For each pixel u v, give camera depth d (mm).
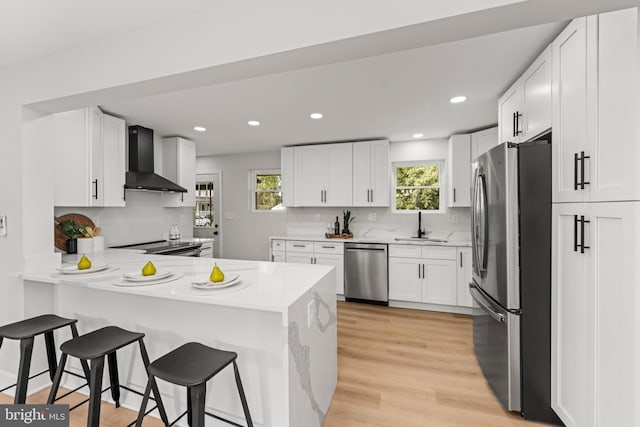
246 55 1351
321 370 1743
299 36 1259
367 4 1152
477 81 2303
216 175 5426
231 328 1646
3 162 2012
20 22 1491
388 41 1210
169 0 1347
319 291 1723
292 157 4547
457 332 3059
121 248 3344
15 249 1990
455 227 4125
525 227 1744
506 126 2459
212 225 5469
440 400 1963
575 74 1470
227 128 3625
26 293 1993
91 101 1884
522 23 1087
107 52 1657
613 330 1225
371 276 3951
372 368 2357
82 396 1999
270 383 1576
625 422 1170
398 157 4324
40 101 1877
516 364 1777
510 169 1751
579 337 1449
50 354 1930
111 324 1957
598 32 1297
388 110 2967
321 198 4406
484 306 2066
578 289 1455
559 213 1621
